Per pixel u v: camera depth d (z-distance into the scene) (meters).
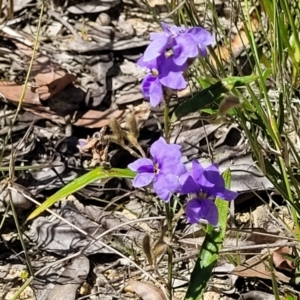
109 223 0.52
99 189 0.54
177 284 0.48
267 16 0.55
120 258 0.50
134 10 0.72
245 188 0.53
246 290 0.48
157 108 0.59
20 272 0.50
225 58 0.58
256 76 0.36
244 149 0.55
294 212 0.45
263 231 0.49
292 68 0.53
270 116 0.44
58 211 0.53
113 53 0.67
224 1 0.67
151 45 0.34
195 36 0.34
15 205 0.52
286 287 0.47
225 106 0.35
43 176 0.55
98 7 0.71
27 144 0.57
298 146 0.50
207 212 0.35
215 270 0.49
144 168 0.36
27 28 0.70
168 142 0.37
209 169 0.35
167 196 0.35
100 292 0.48
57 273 0.49
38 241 0.51
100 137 0.45
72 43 0.67
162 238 0.39
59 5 0.72
